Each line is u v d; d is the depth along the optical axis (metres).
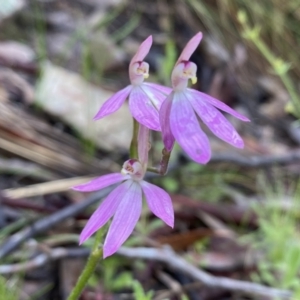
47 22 0.32
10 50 0.29
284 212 0.24
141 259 0.19
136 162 0.11
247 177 0.27
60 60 0.30
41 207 0.21
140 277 0.20
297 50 0.34
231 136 0.10
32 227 0.19
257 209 0.22
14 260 0.19
